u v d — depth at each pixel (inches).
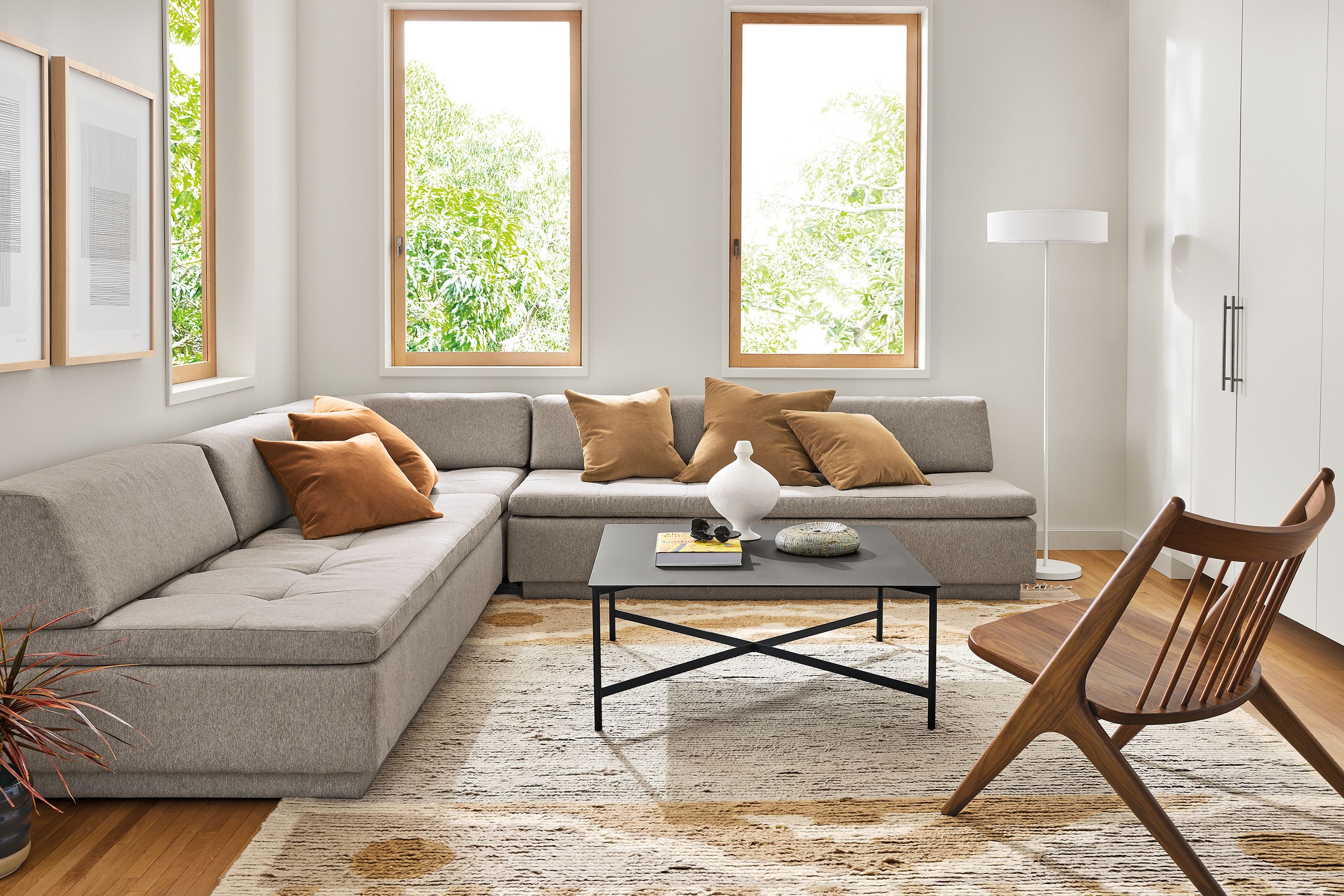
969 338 195.2
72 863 79.7
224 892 75.4
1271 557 70.8
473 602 132.3
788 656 110.8
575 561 155.6
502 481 164.9
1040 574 173.0
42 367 109.6
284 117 184.7
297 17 189.9
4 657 80.7
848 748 101.5
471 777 95.0
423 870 78.5
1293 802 89.6
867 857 80.6
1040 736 103.5
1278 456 137.4
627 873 78.2
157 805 89.7
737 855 80.8
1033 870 78.5
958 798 86.4
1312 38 128.0
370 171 192.4
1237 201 148.6
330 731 88.0
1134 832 84.4
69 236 112.7
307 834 84.0
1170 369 174.1
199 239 163.3
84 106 115.8
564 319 198.7
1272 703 84.7
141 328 131.3
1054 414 196.4
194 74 159.9
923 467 180.2
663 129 191.9
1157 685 81.0
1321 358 126.4
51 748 86.5
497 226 197.2
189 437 126.9
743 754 100.1
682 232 193.5
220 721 87.4
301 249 193.0
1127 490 195.5
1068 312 194.9
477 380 195.9
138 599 100.3
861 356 198.7
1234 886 75.7
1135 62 189.0
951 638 137.3
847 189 196.9
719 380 180.5
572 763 98.1
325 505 128.9
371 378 195.6
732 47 193.9
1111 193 193.5
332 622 89.3
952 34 191.0
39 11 108.6
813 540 112.0
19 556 88.4
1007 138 192.4
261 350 174.4
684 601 157.6
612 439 171.3
